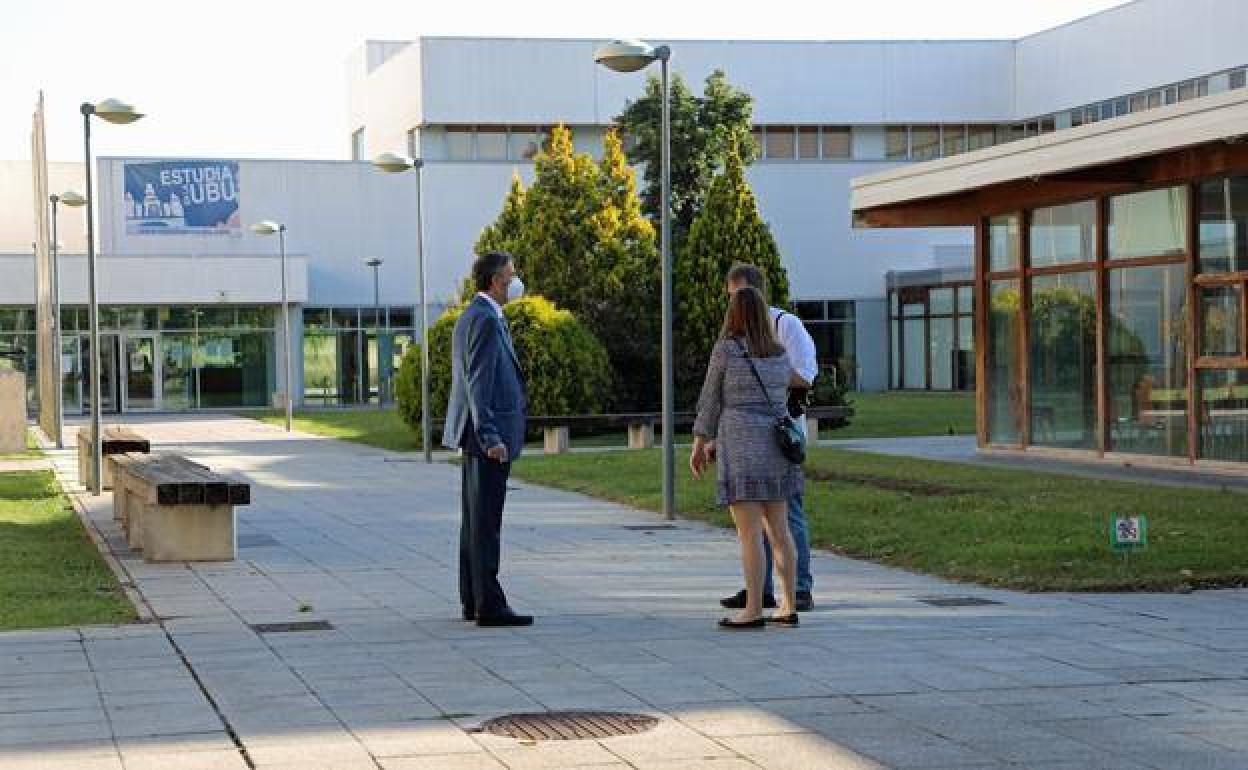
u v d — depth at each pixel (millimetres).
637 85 62094
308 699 7633
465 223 61156
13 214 70688
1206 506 15320
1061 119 62000
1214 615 10031
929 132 64562
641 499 18812
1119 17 57500
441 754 6512
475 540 9875
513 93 61469
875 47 63531
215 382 57062
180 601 11195
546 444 29797
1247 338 19328
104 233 58469
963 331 58250
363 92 71625
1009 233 24250
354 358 60250
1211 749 6500
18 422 32219
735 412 9469
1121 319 21703
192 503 13250
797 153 63750
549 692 7738
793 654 8695
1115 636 9219
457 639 9367
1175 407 20719
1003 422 24547
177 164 58812
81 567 13273
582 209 35188
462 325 9836
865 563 13086
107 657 8836
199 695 7750
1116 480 19172
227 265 55938
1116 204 21781
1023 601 10758
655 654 8758
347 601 11164
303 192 59750
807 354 10336
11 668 8500
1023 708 7270
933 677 7996
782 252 62719
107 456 20359
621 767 6266
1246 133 16594
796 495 10047
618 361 34594
